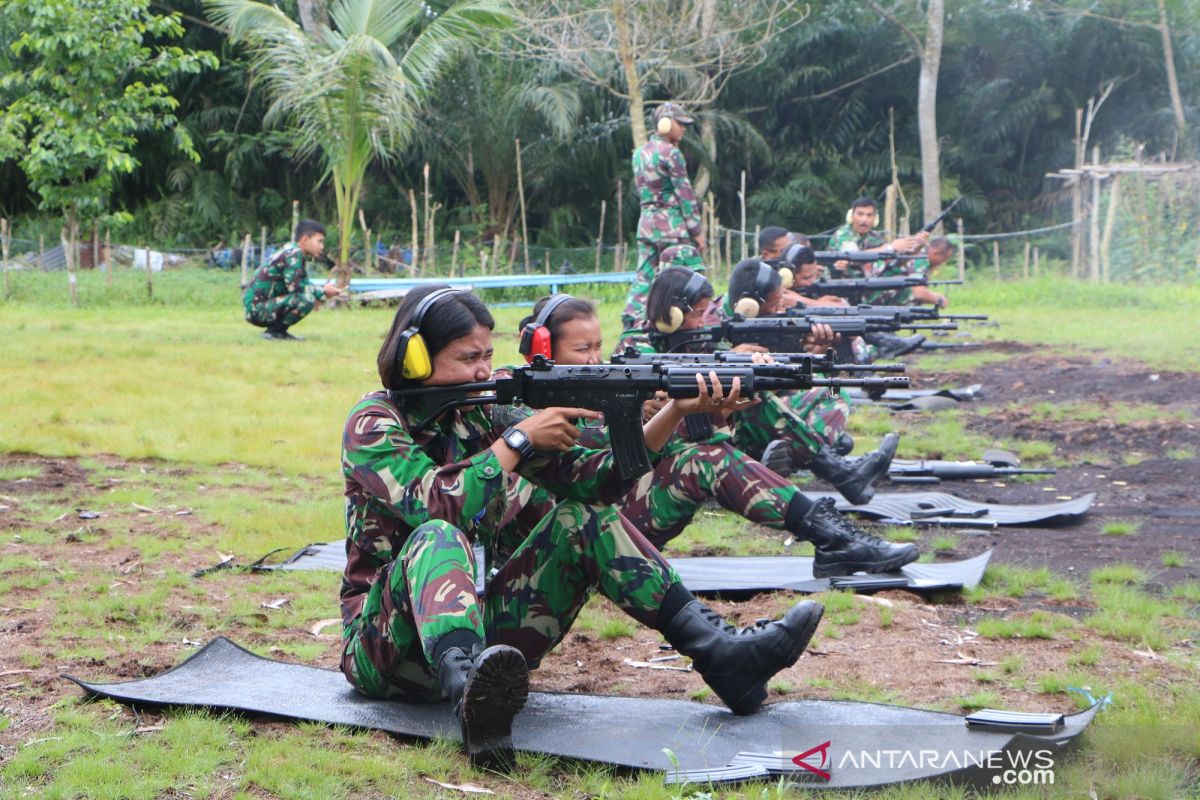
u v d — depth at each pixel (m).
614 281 22.56
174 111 28.81
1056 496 7.29
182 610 4.77
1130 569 5.41
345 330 15.84
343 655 3.69
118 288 20.62
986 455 8.23
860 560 5.05
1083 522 6.58
